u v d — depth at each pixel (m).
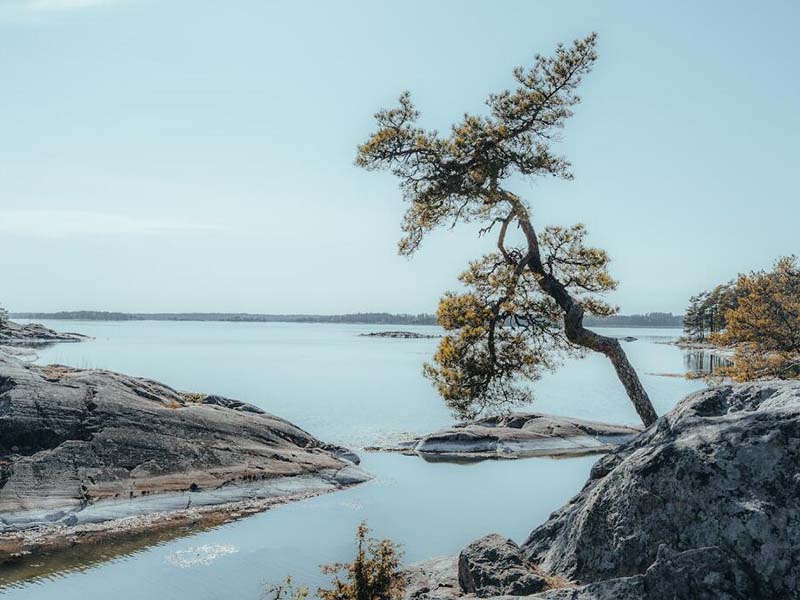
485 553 9.52
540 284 18.48
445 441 36.28
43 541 19.03
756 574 7.15
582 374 100.94
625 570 8.25
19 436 23.78
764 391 9.79
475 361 17.98
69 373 31.27
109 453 24.06
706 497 7.93
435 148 17.55
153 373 79.75
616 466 10.20
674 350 167.88
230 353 131.25
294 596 14.70
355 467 29.69
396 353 146.12
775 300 38.38
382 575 10.48
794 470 7.73
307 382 74.56
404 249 19.67
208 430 27.81
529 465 32.34
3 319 158.88
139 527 20.59
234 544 19.08
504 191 17.58
